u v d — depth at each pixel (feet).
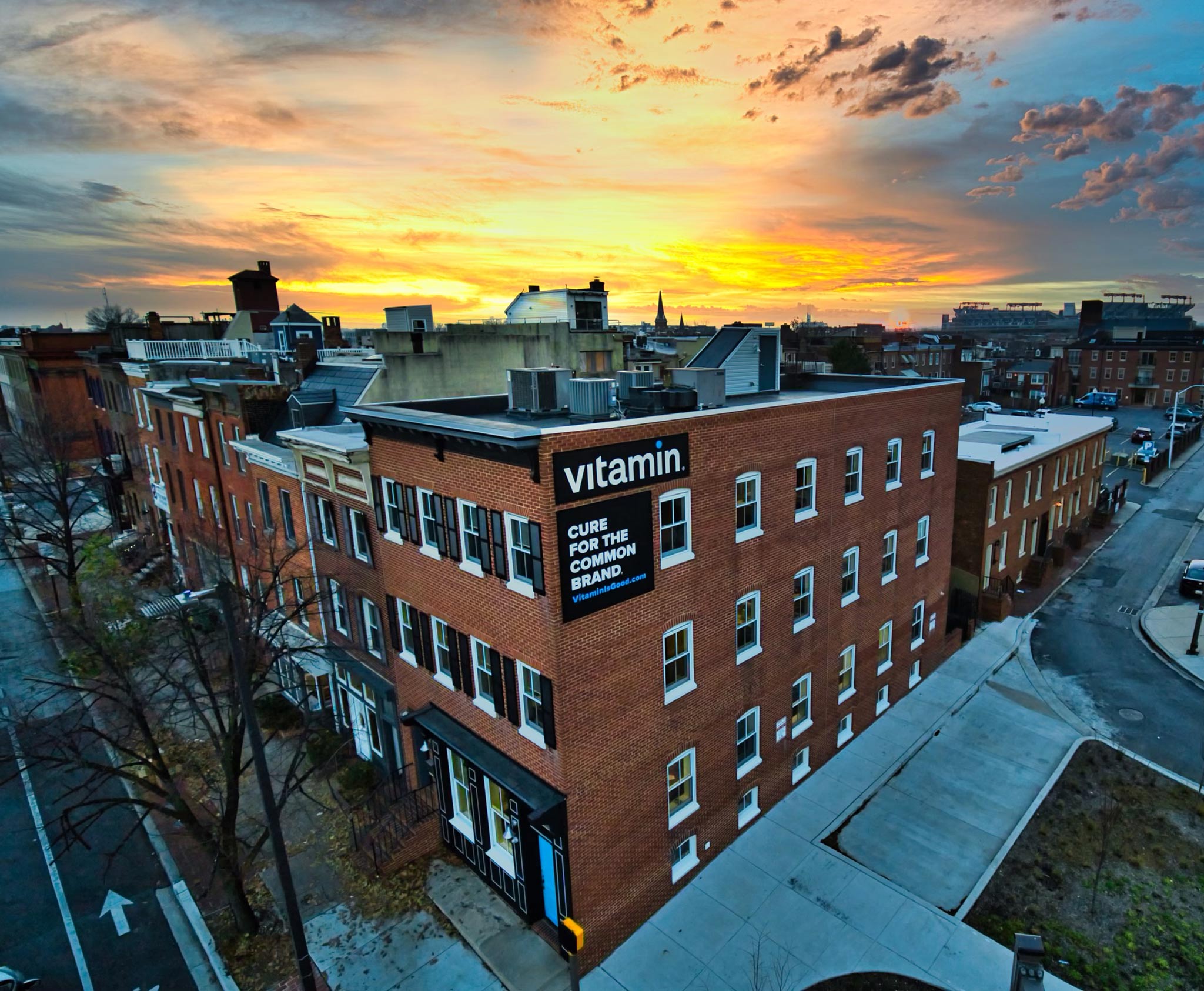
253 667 51.34
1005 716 75.10
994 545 102.06
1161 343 317.63
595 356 120.88
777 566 57.41
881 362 313.12
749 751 59.21
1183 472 189.47
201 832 47.85
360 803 62.90
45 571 126.11
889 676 76.33
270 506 83.87
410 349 94.27
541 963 46.16
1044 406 311.68
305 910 52.03
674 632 49.26
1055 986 43.55
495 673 47.67
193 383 94.68
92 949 49.93
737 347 73.51
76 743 60.85
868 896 51.24
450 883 53.52
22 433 206.08
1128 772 65.10
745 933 48.52
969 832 57.82
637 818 48.49
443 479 48.52
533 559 41.39
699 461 48.34
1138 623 98.12
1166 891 50.88
